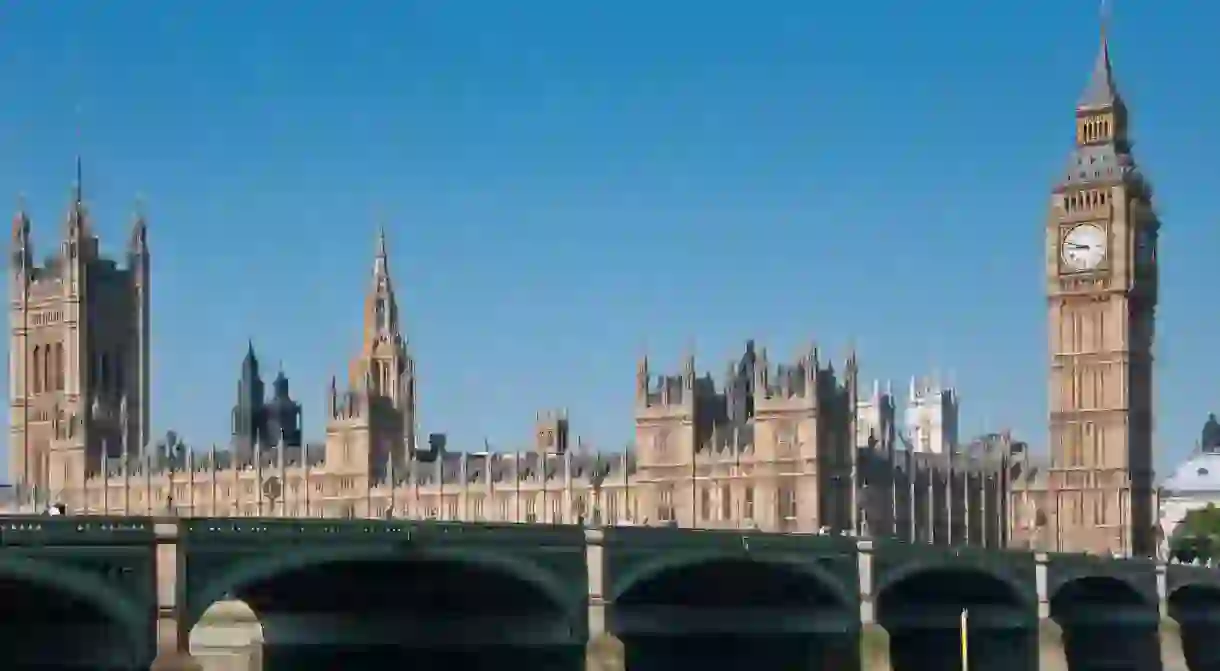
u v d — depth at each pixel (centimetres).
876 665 17438
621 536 14688
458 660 15000
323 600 14800
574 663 14350
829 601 17625
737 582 17150
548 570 14150
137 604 10975
